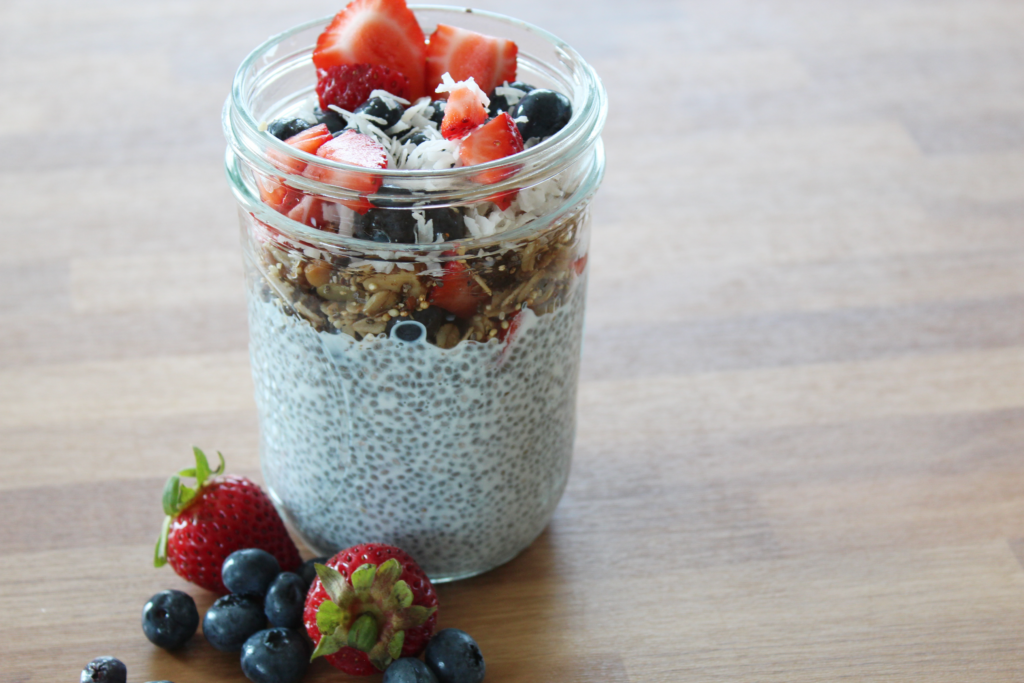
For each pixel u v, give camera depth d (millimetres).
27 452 542
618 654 491
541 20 819
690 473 544
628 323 601
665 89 747
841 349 591
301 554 521
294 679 475
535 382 477
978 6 853
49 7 816
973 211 660
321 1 833
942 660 490
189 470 488
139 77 740
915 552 520
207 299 606
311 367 468
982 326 601
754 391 574
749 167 687
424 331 454
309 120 464
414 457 477
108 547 516
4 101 713
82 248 626
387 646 463
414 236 442
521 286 457
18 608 498
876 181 678
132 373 573
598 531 526
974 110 726
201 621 498
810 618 500
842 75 765
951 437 558
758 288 618
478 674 473
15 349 580
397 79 467
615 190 672
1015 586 510
